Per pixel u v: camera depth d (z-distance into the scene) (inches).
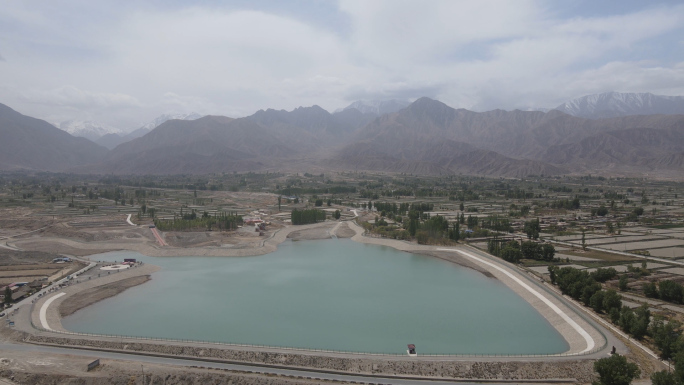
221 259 7755.9
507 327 4547.2
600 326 4220.0
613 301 4441.4
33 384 3302.2
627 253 7234.3
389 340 4237.2
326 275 6638.8
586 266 6427.2
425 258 7775.6
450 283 6171.3
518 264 6752.0
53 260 7190.0
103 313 4982.8
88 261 7253.9
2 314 4667.8
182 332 4439.0
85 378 3321.9
